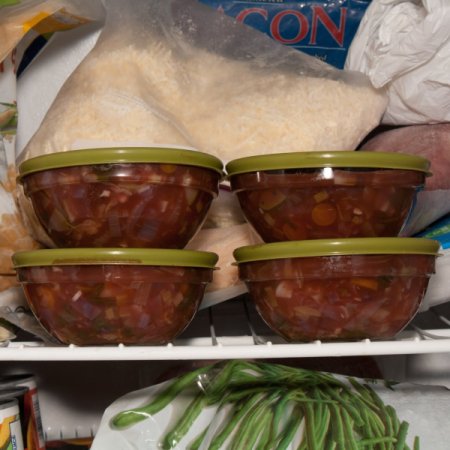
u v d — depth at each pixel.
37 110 0.90
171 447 0.75
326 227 0.75
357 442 0.74
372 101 0.93
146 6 0.91
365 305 0.73
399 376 1.09
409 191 0.78
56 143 0.84
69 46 0.91
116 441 0.76
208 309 1.07
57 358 0.69
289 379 0.82
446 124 0.97
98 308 0.71
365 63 0.97
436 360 1.09
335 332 0.74
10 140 0.85
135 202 0.72
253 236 0.88
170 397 0.79
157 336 0.74
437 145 0.95
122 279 0.70
